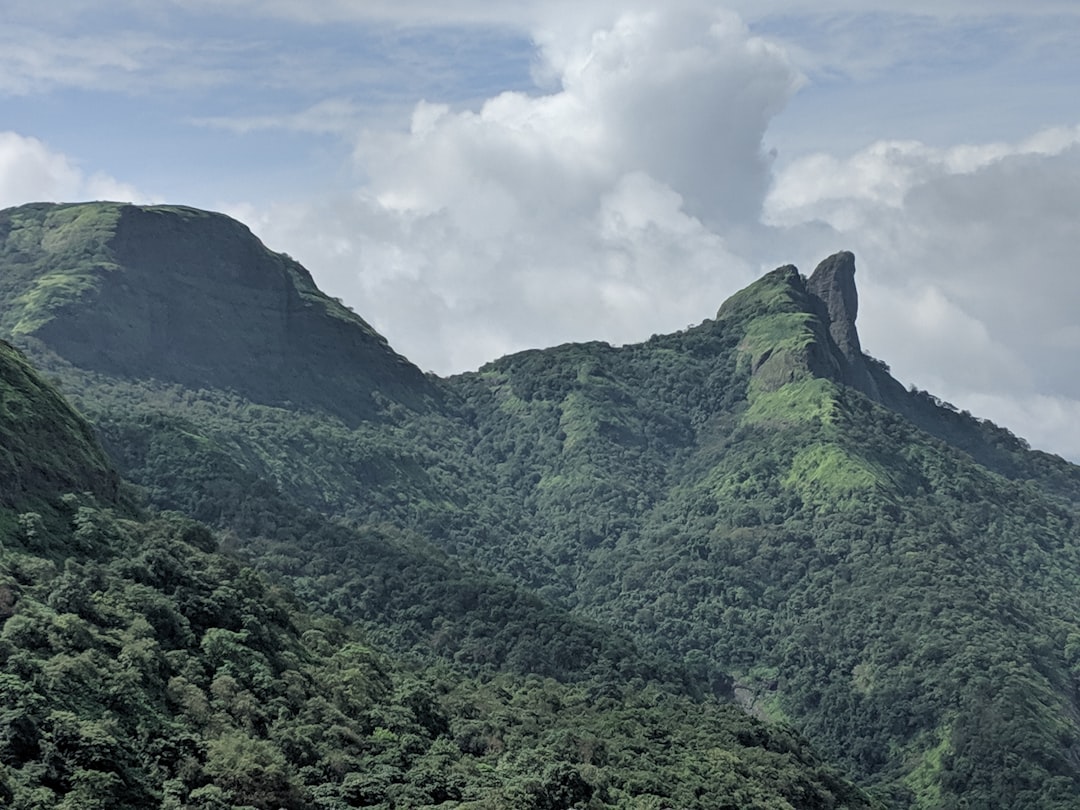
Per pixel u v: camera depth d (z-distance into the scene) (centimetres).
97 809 10519
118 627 13100
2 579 12581
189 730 12356
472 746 15988
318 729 13925
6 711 10962
